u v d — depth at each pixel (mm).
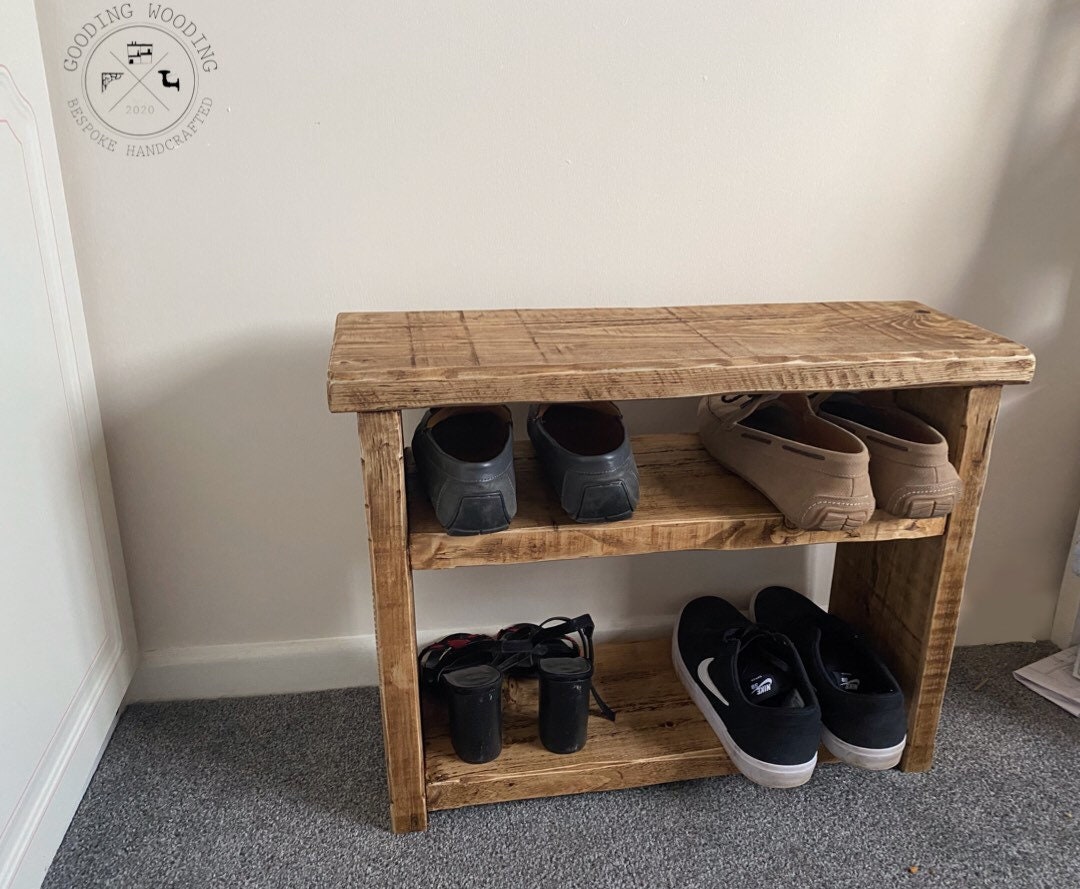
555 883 1041
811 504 998
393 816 1097
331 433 1246
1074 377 1363
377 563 972
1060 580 1488
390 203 1152
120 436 1203
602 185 1184
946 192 1249
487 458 1102
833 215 1242
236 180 1112
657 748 1157
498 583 1371
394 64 1091
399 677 1026
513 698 1265
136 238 1117
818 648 1163
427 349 987
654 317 1149
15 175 933
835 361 973
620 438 1056
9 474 903
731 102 1167
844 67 1170
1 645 883
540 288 1226
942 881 1052
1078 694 1344
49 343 1014
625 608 1425
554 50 1111
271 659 1341
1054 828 1129
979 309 1319
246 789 1168
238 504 1266
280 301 1176
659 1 1106
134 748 1233
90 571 1117
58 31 1021
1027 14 1168
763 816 1139
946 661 1159
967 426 1045
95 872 1039
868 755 1110
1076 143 1236
